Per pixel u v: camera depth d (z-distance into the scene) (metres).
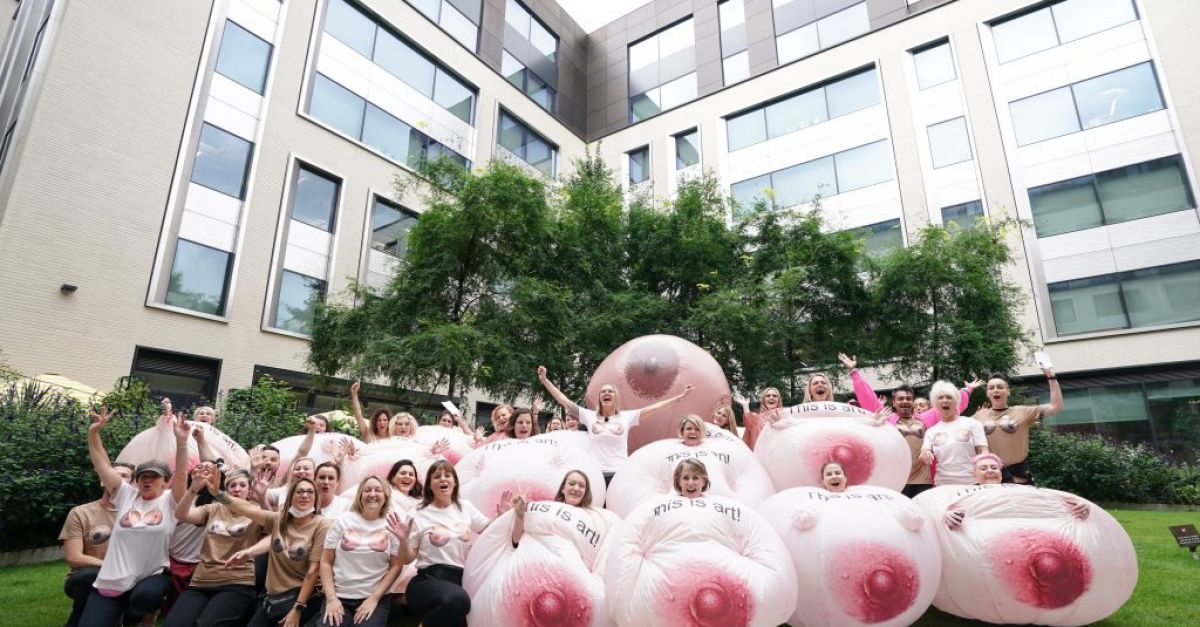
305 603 4.21
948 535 4.63
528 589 4.13
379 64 20.98
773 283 13.45
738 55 26.53
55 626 4.86
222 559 4.57
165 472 4.81
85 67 14.12
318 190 18.45
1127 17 18.70
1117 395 16.89
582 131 29.94
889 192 21.42
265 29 17.88
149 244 14.60
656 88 28.62
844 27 24.12
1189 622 4.62
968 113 20.56
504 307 12.75
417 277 12.66
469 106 24.25
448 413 8.70
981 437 5.61
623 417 6.85
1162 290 16.78
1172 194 17.11
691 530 3.98
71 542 4.79
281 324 16.83
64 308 13.12
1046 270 18.34
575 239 13.86
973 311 14.34
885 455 5.50
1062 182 18.66
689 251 14.59
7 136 14.73
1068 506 4.58
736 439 6.14
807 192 23.17
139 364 14.19
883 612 4.16
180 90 15.70
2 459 7.61
